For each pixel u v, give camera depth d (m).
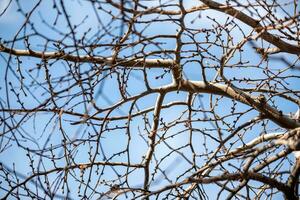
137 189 6.41
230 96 7.00
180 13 6.21
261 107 6.80
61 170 6.44
